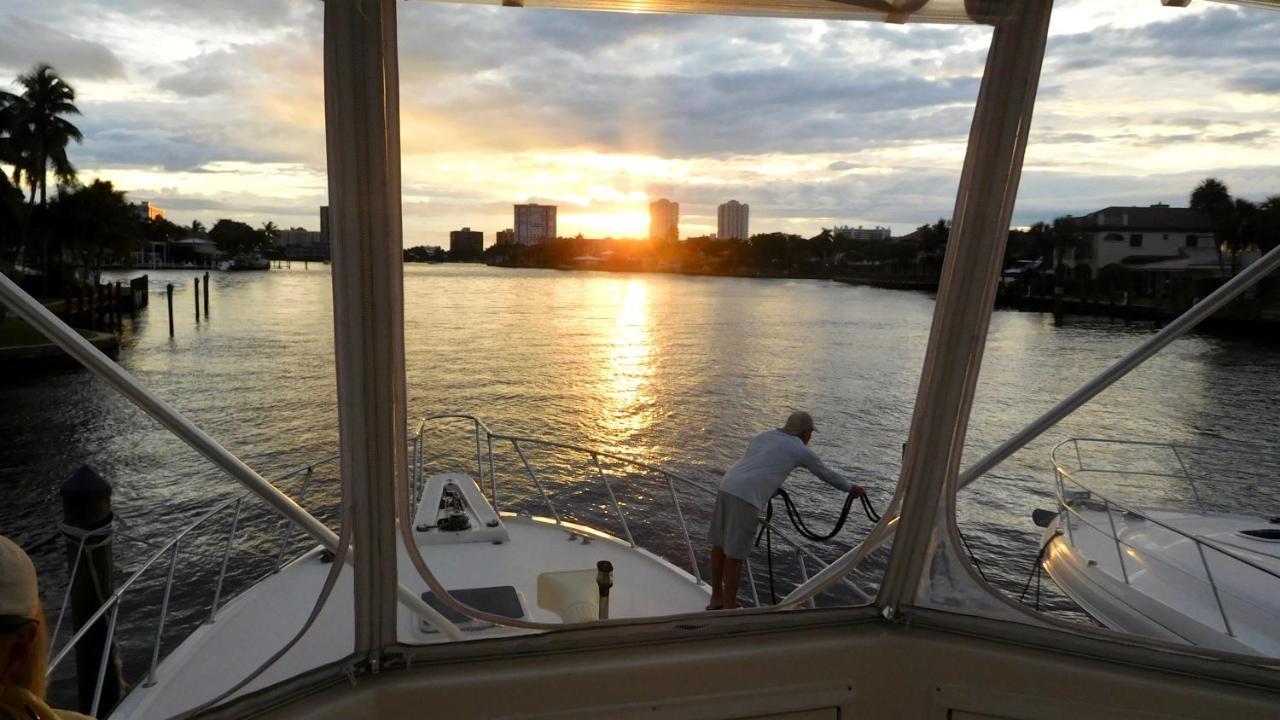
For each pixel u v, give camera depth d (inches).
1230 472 655.8
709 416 823.1
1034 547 480.7
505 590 133.2
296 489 545.0
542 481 572.4
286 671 78.5
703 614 84.3
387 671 77.1
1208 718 80.1
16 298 57.4
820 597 374.3
